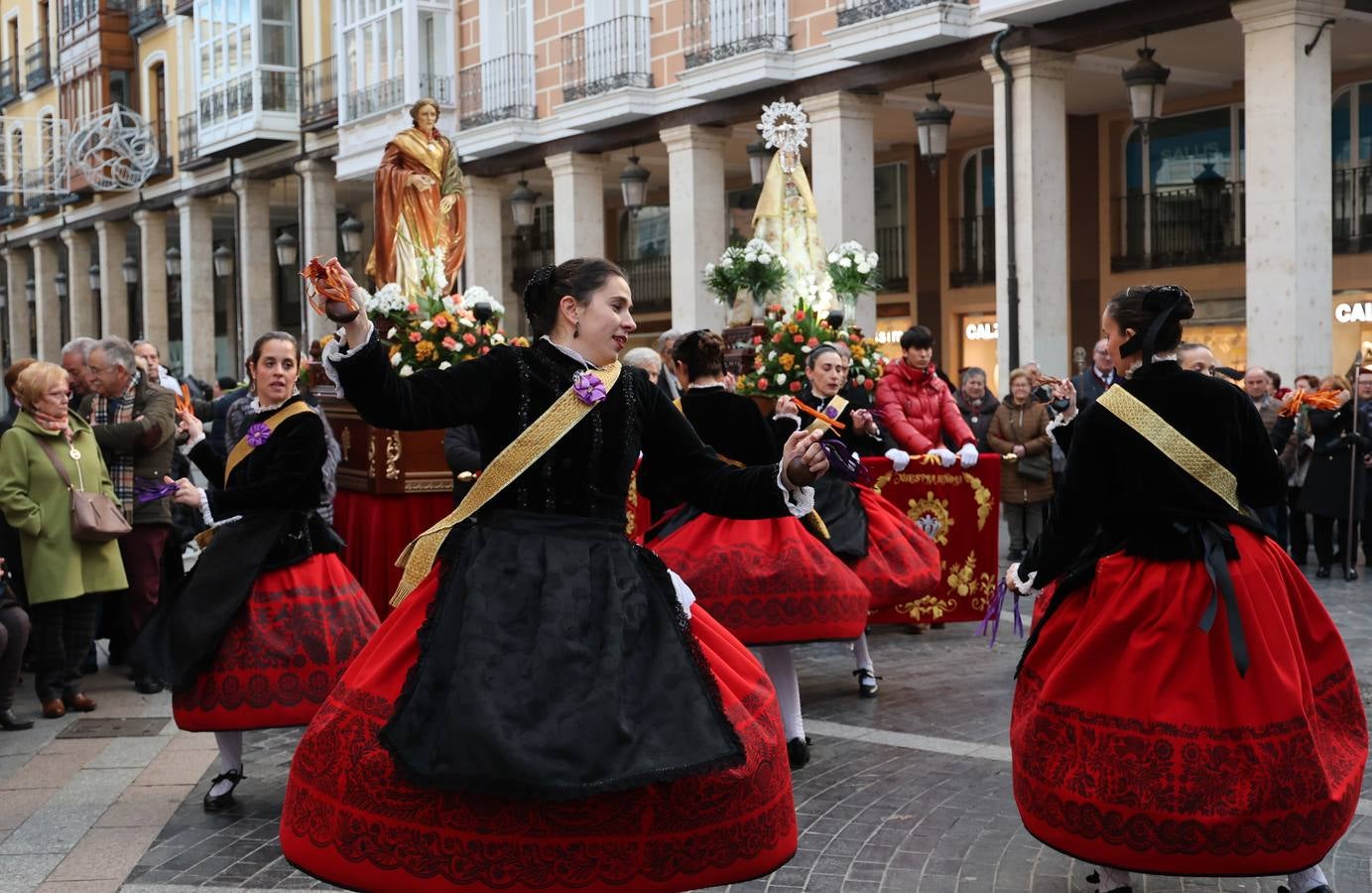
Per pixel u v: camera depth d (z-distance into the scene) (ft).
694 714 11.16
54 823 18.95
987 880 16.14
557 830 10.83
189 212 117.50
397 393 11.34
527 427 11.93
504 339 31.71
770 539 21.85
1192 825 13.21
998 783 19.94
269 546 19.17
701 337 22.66
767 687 12.24
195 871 16.94
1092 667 13.94
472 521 12.13
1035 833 14.21
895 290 83.10
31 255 156.46
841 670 27.86
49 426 25.22
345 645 19.22
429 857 10.93
